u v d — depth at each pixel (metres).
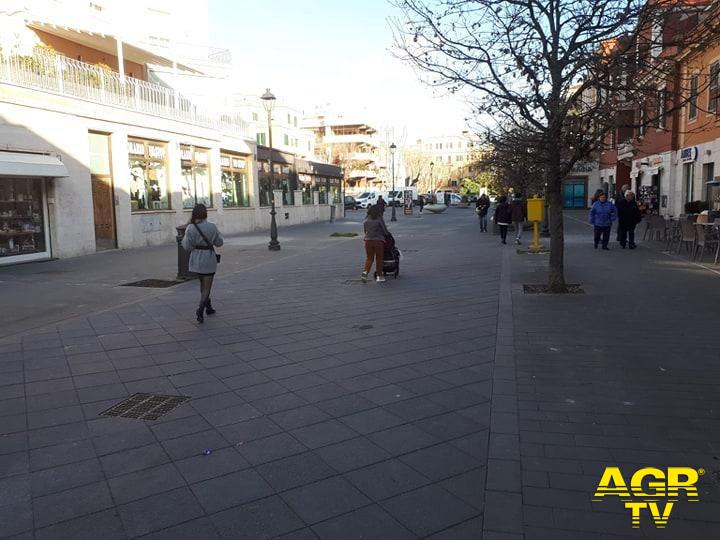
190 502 3.43
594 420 4.47
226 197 26.23
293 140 77.94
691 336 6.75
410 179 94.88
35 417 4.75
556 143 8.88
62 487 3.62
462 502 3.39
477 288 10.47
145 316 8.52
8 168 13.79
